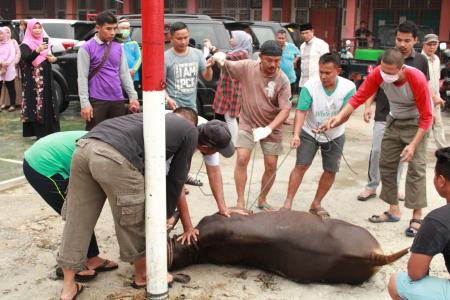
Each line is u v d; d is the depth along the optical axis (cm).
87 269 373
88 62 559
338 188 596
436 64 671
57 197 355
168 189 330
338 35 1909
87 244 334
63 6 2816
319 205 505
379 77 441
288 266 364
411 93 436
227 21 1023
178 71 541
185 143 321
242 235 368
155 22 291
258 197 503
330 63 446
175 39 537
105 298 348
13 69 1029
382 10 2273
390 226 482
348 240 355
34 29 736
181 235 384
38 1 2870
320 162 703
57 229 456
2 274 379
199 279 374
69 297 338
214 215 390
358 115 1124
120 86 584
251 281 372
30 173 351
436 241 255
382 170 483
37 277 376
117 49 574
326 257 354
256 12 2475
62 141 353
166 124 318
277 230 364
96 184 324
